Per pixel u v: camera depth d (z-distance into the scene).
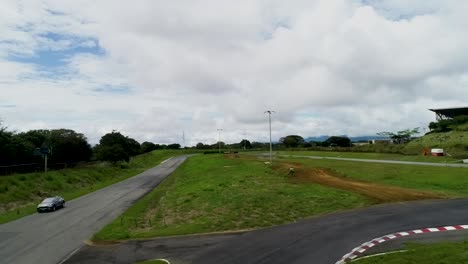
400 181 54.56
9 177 61.66
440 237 25.62
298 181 57.91
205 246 27.98
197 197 49.84
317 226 31.36
